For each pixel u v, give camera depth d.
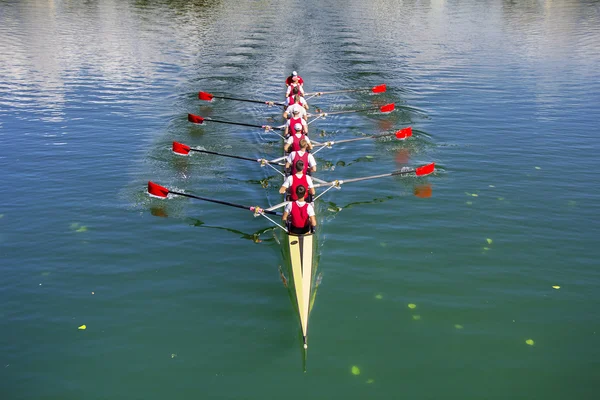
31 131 22.67
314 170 16.91
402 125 24.03
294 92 24.56
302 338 10.84
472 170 19.03
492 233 14.81
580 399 9.43
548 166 19.22
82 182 17.95
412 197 17.05
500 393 9.56
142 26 49.12
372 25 51.59
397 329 11.18
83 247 14.16
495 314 11.61
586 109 25.75
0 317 11.46
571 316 11.53
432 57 37.78
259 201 16.89
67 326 11.26
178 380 9.88
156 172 18.91
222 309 11.86
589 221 15.36
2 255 13.69
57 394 9.57
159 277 12.98
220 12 58.72
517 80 31.34
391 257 13.73
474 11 62.16
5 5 61.03
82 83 30.41
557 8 63.72
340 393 9.59
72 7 60.72
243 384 9.80
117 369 10.14
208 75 32.84
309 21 53.53
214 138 22.61
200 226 15.45
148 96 28.42
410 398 9.46
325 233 14.87
